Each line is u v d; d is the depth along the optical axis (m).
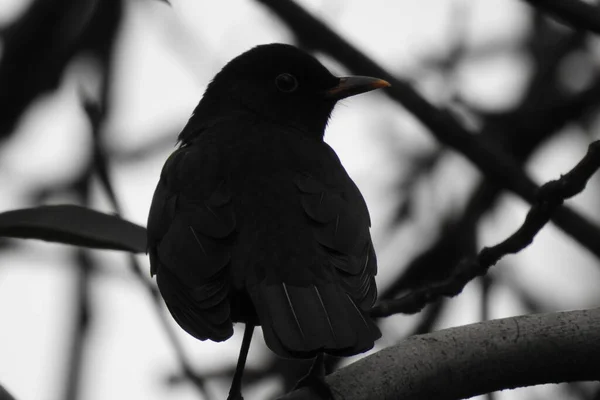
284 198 9.40
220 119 11.29
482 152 13.27
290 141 10.20
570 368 8.70
